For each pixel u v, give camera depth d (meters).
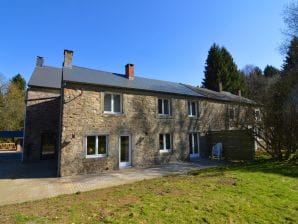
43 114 21.11
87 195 8.59
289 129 15.80
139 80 20.30
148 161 16.89
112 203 7.16
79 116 14.44
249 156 18.02
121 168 15.73
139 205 6.84
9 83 46.97
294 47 24.02
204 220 5.95
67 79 14.76
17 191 10.08
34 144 20.59
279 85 17.61
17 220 5.88
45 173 14.42
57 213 6.36
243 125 18.88
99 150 15.10
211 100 22.17
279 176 11.11
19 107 42.94
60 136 13.84
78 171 13.98
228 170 13.09
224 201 7.27
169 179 11.15
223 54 47.69
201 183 9.64
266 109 16.78
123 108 16.28
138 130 16.78
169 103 19.06
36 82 21.19
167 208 6.60
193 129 20.20
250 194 8.06
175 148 18.62
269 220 6.09
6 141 39.22
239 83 46.56
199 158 20.02
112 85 15.72
